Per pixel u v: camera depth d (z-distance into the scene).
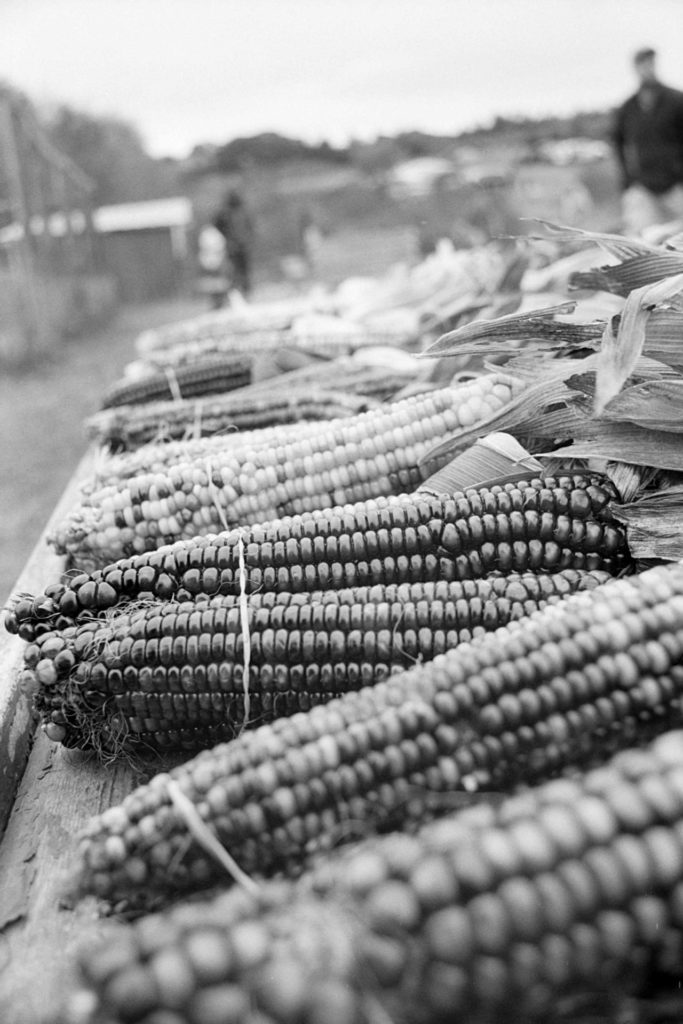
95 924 1.14
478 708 1.04
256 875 1.01
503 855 0.84
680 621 1.08
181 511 2.00
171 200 45.09
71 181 16.88
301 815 1.00
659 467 1.63
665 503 1.54
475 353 2.08
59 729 1.45
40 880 1.25
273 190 47.66
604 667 1.06
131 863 0.99
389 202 48.94
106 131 41.56
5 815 1.43
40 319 12.85
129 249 25.22
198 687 1.36
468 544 1.52
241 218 15.72
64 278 15.75
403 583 1.52
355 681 1.34
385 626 1.34
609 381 1.46
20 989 1.05
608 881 0.84
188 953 0.77
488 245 4.99
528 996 0.83
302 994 0.76
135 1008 0.74
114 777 1.48
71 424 8.95
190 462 2.07
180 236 26.52
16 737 1.55
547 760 1.05
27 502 6.61
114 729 1.43
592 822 0.86
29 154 12.70
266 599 1.38
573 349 2.07
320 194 51.03
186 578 1.51
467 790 1.02
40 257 13.48
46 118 37.94
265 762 1.01
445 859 0.83
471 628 1.36
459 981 0.81
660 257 2.00
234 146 61.72
